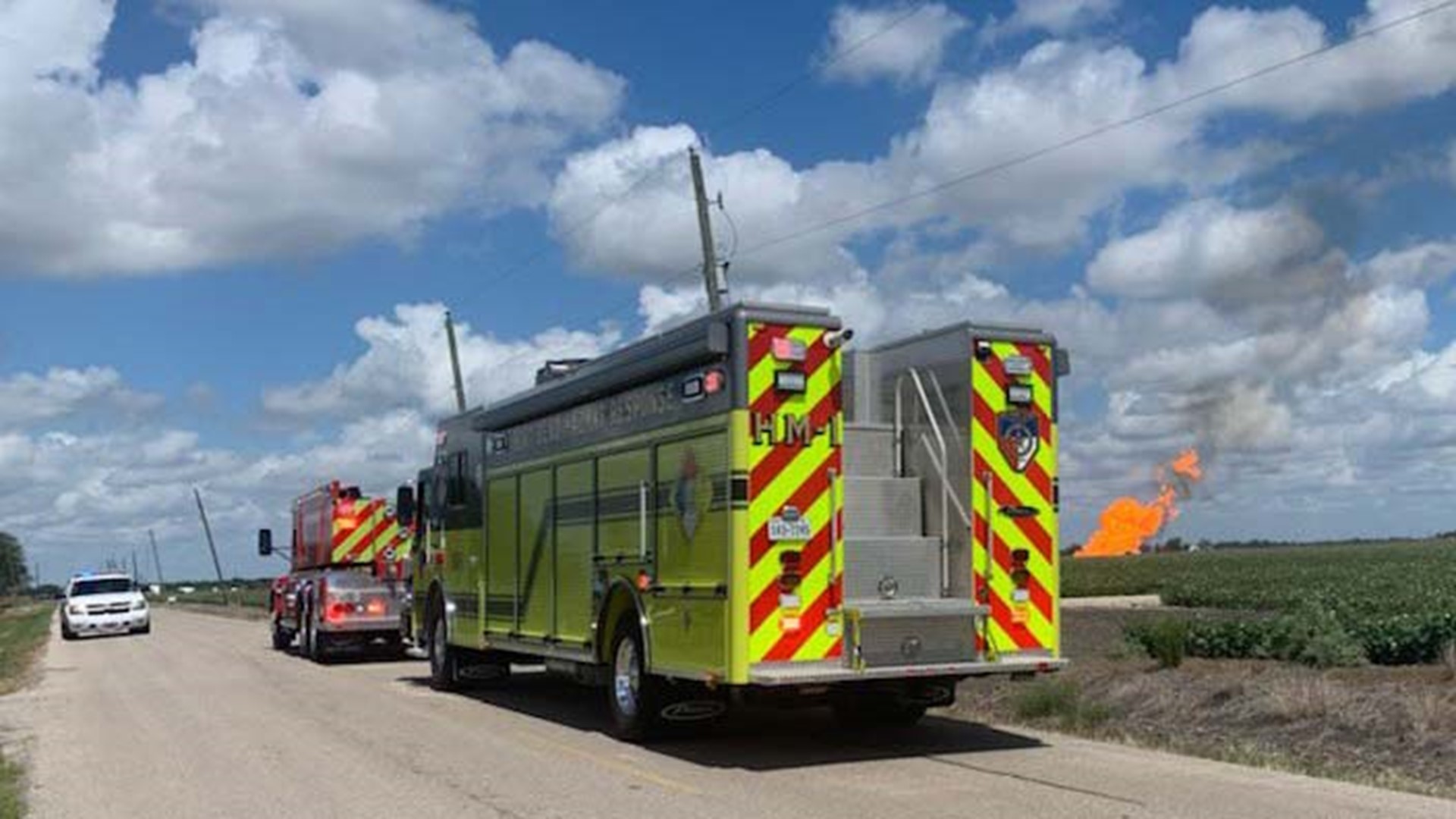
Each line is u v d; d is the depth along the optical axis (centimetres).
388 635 2455
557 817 893
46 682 2139
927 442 1190
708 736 1264
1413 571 4862
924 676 1107
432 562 1852
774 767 1079
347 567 2508
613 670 1286
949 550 1164
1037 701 1342
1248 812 855
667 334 1166
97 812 958
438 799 965
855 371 1249
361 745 1252
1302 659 1468
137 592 3922
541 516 1457
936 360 1190
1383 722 1101
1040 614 1164
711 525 1100
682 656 1138
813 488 1093
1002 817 855
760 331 1082
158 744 1309
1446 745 1030
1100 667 1513
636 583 1219
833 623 1090
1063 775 1010
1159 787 948
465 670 1766
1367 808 862
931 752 1142
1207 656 1595
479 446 1675
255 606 7075
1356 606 2159
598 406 1323
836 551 1097
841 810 893
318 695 1767
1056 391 1188
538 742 1254
